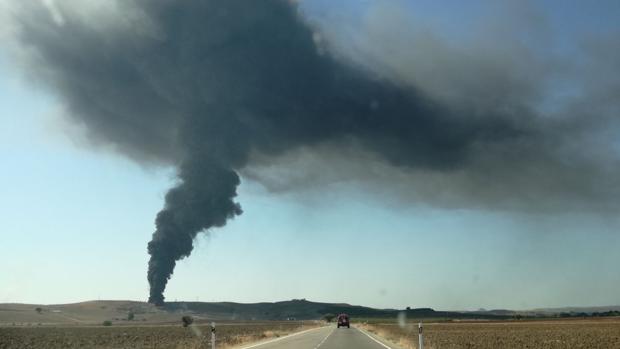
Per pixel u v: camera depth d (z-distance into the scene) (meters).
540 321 170.12
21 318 199.25
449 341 53.56
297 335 63.28
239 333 82.25
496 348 45.66
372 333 70.12
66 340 68.62
